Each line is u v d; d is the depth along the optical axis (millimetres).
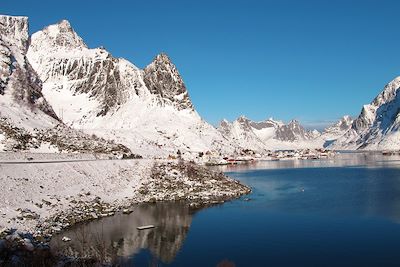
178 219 70062
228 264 45562
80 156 106062
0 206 59812
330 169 197125
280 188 115688
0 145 99875
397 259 48438
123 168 101000
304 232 60969
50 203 68625
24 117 123250
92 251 46062
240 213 75312
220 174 120750
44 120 132375
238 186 109438
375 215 72000
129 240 56531
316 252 51344
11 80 139625
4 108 120750
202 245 54500
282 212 76062
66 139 121250
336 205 83125
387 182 126625
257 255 50281
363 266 46406
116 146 135500
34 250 37062
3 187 65562
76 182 82562
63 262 36094
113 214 73625
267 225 65500
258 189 113188
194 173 110812
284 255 50281
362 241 55844
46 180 76375
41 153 100688
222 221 68500
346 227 63688
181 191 94688
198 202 86375
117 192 88125
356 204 84000
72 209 69938
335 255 50094
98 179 89375
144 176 101125
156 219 69812
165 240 56688
